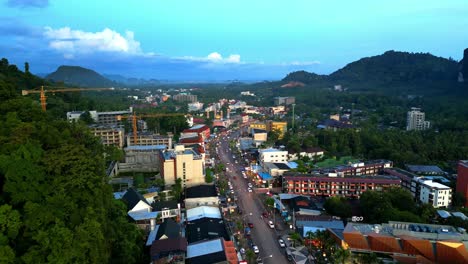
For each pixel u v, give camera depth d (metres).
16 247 62.56
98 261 71.31
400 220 118.38
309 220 130.12
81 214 72.94
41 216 64.50
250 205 155.00
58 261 61.12
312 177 164.25
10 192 67.44
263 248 115.56
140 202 129.50
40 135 84.00
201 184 163.75
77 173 77.00
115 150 175.00
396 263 98.75
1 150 73.19
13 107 99.44
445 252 95.38
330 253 102.38
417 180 158.62
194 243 107.12
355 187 158.62
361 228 109.56
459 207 144.88
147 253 104.94
